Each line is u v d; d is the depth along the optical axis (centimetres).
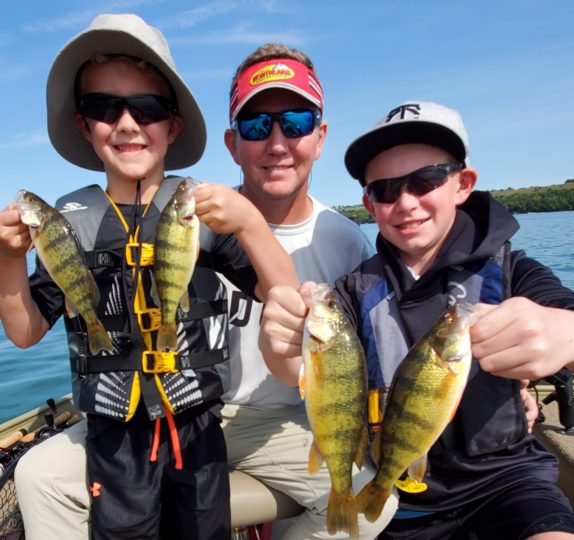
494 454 64
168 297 57
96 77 66
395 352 67
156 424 62
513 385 63
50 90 70
